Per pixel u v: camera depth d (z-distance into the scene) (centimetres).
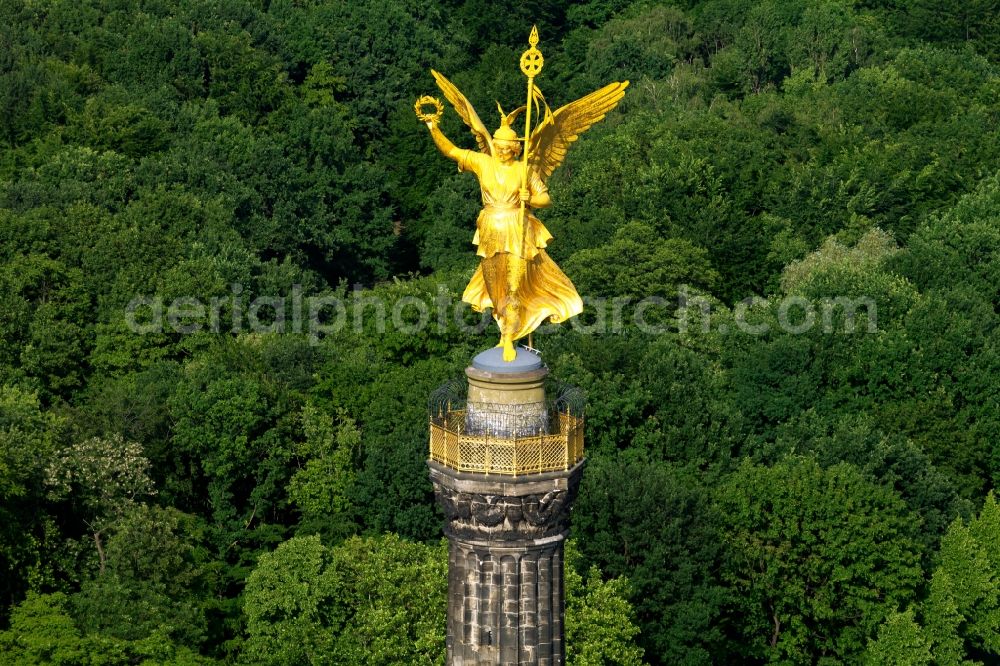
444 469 19325
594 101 19600
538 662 19600
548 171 19850
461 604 19562
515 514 19138
